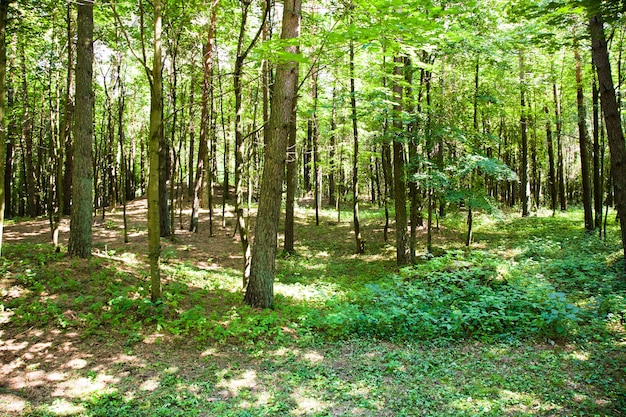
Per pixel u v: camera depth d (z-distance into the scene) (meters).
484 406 4.59
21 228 16.17
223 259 14.52
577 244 14.21
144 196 27.84
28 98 21.72
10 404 4.77
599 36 7.50
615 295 7.96
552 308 6.81
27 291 7.45
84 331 6.55
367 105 13.01
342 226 20.70
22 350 5.91
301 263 14.97
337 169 22.69
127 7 11.96
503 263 9.74
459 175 12.85
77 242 9.37
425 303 7.91
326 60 10.48
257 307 8.38
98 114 23.78
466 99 14.30
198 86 16.44
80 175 9.43
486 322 6.93
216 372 5.73
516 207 26.67
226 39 14.98
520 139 25.11
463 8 10.66
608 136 8.13
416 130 13.09
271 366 5.96
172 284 9.27
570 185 37.66
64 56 14.40
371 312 7.53
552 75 18.39
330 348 6.64
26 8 10.67
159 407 4.82
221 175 42.12
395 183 14.09
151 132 7.30
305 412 4.66
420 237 17.69
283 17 8.38
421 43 7.46
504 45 12.83
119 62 14.66
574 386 4.93
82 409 4.75
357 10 6.18
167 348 6.41
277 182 8.51
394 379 5.44
